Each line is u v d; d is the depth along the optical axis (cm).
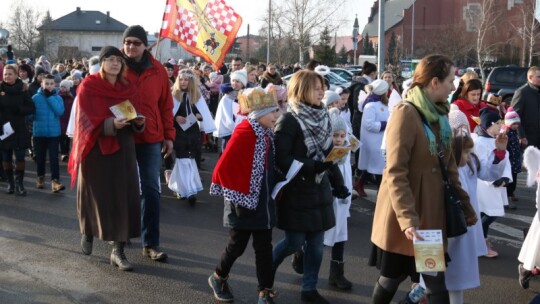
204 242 704
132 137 594
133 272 596
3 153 930
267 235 497
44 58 1877
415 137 392
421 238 379
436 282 410
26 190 970
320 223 500
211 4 993
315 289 527
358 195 971
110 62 577
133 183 589
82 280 572
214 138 1447
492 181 636
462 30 5119
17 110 920
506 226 827
